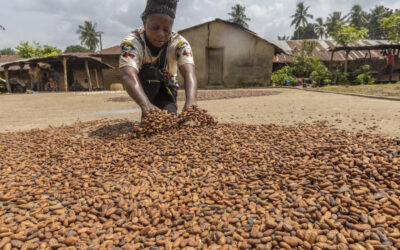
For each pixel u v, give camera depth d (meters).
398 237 1.32
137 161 2.65
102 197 1.89
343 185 1.79
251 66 19.70
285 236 1.38
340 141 2.57
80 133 4.19
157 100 4.16
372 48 17.97
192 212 1.71
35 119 6.39
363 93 9.48
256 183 2.01
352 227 1.42
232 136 3.15
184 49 3.99
